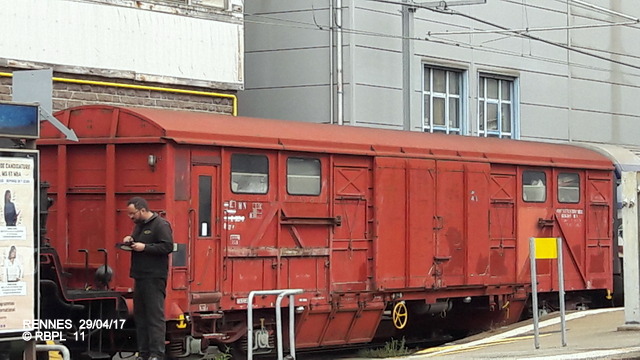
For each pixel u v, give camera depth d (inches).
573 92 1241.4
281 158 639.8
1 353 409.7
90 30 748.0
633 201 641.6
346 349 744.3
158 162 581.9
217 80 831.1
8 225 399.2
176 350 591.5
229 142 608.1
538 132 1189.7
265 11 1010.1
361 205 688.4
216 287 604.1
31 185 405.4
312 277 659.4
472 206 759.7
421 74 1037.2
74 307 539.5
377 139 705.6
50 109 468.1
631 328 641.6
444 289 738.8
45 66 721.6
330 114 969.5
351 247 680.4
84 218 600.4
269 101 1008.9
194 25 815.1
